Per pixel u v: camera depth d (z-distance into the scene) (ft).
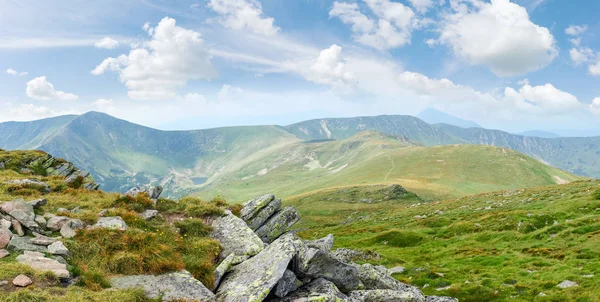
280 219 100.01
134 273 52.54
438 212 373.61
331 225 492.13
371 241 256.52
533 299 103.65
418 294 65.00
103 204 84.12
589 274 112.47
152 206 88.38
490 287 120.88
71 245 55.67
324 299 50.96
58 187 105.81
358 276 65.77
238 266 62.23
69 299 40.22
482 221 241.14
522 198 340.59
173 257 58.23
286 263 54.65
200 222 79.92
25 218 60.95
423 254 196.85
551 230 178.40
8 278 42.19
